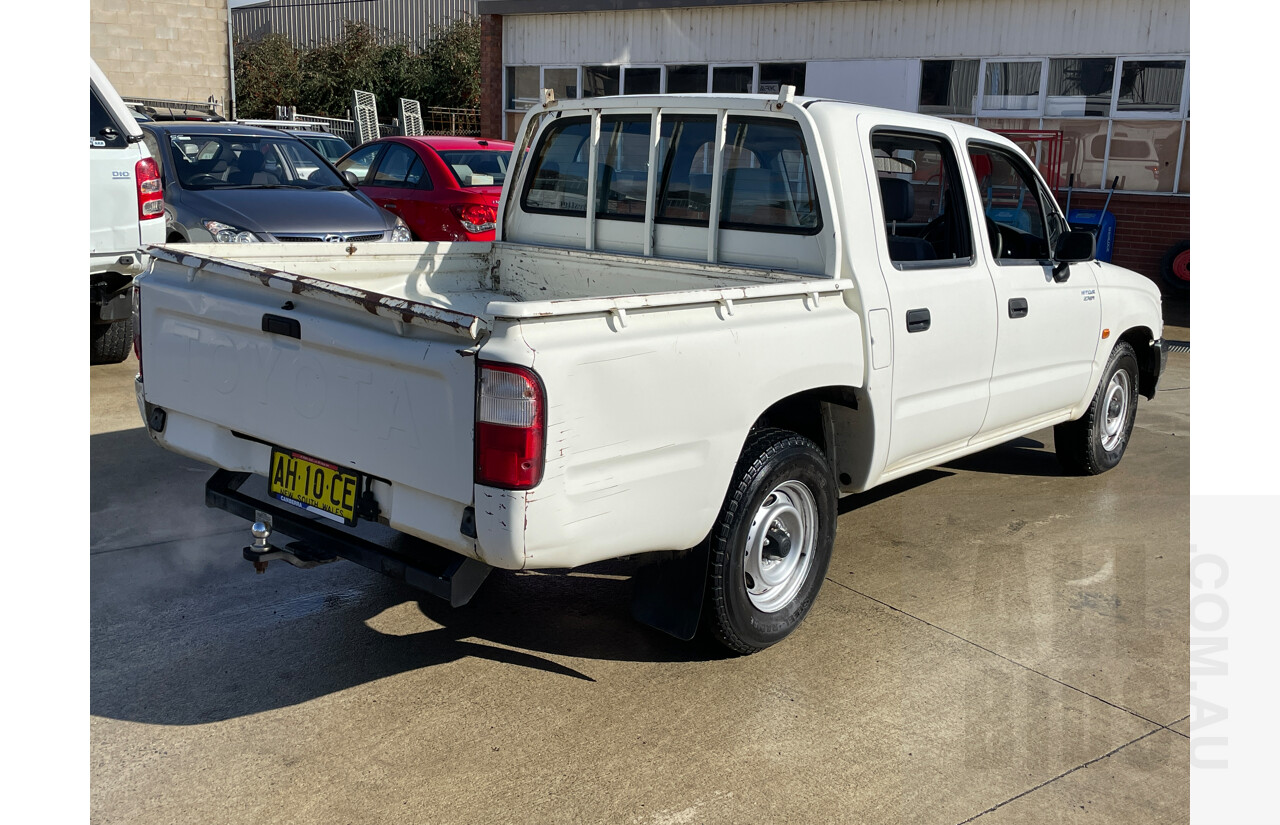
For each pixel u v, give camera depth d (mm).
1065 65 12922
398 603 4035
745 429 3354
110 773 2873
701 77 15469
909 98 13891
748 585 3633
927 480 5871
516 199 4914
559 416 2773
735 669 3604
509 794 2846
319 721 3178
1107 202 12453
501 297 4898
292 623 3824
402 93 31141
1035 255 5078
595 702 3352
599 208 4566
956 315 4273
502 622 3914
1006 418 4844
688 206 4234
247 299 3340
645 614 3535
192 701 3260
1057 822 2818
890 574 4477
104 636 3648
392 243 4488
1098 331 5398
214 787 2832
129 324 7637
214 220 7676
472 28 31234
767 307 3443
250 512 3482
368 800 2801
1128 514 5328
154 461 5555
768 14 14672
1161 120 12516
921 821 2799
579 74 16656
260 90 31750
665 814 2783
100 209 6770
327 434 3141
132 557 4336
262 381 3314
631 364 2951
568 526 2871
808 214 3850
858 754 3104
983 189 4656
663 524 3160
